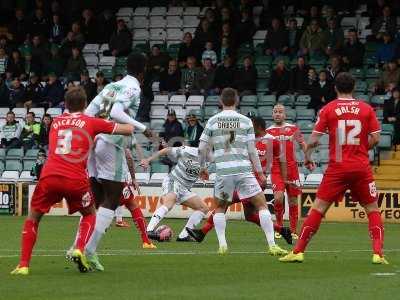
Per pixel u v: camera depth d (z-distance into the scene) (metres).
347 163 27.62
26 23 74.31
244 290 22.56
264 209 31.52
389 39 65.50
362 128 27.61
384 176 58.06
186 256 31.08
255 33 71.44
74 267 27.38
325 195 28.09
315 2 71.94
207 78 66.56
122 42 71.94
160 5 77.69
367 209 28.38
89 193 25.56
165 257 30.69
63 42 71.75
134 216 35.12
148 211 57.03
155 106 66.38
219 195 31.86
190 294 21.86
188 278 24.86
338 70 63.16
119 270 26.69
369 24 69.25
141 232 35.12
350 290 22.58
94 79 70.44
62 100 68.38
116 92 27.25
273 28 68.19
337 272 26.19
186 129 60.44
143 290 22.56
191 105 65.88
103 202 27.02
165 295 21.69
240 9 71.06
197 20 74.56
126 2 78.25
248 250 34.03
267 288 22.92
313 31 67.06
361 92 63.69
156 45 70.25
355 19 70.56
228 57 66.12
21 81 71.25
